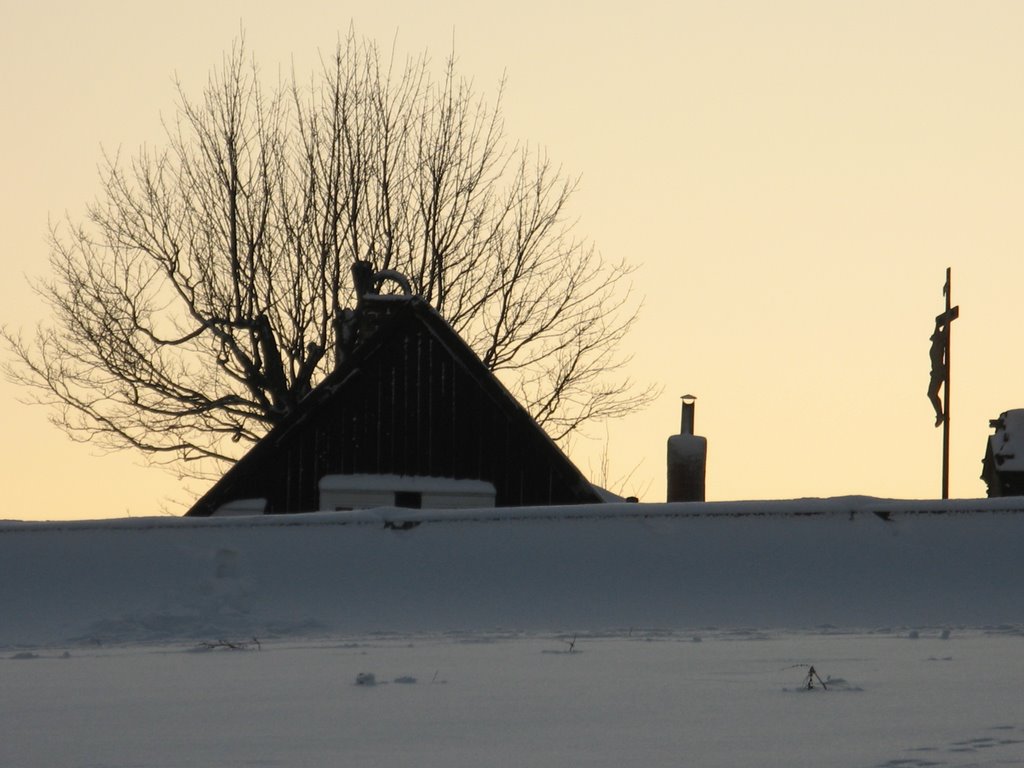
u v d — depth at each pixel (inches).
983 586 2426.2
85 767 912.9
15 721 1135.6
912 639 1907.0
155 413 5526.6
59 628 2311.8
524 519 2554.1
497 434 4013.3
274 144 5492.1
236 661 1688.0
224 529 2522.1
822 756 901.8
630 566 2468.0
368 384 3996.1
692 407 4480.8
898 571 2459.4
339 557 2475.4
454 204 5521.7
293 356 5438.0
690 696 1224.8
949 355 4522.6
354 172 5423.2
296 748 975.6
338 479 3951.8
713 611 2383.1
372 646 1897.1
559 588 2432.3
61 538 2502.5
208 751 968.3
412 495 3971.5
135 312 5531.5
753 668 1475.1
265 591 2412.6
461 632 2240.4
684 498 4338.1
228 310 5383.9
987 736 970.7
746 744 957.2
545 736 1012.5
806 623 2345.0
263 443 3946.9
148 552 2470.5
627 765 882.8
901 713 1089.4
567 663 1563.7
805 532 2532.0
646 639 1967.3
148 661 1723.7
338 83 5511.8
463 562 2472.9
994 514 2559.1
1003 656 1582.2
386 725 1077.8
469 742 991.0
